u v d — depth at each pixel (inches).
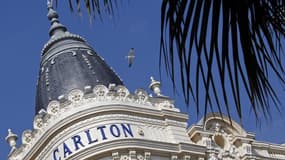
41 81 2315.5
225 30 313.1
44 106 2220.7
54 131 1942.7
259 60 317.1
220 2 314.5
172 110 2047.2
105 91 1998.0
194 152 1969.7
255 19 316.8
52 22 2495.1
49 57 2363.4
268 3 317.7
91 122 1923.0
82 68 2281.0
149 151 1910.7
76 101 1975.9
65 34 2436.0
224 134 2071.9
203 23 312.8
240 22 314.8
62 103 1982.0
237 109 313.3
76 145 1884.8
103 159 1865.2
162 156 1931.6
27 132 2068.2
